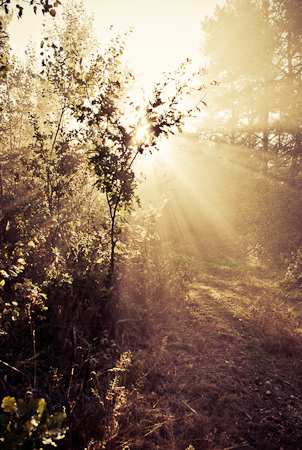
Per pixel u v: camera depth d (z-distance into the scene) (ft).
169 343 15.67
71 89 22.86
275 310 20.63
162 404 10.71
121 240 20.33
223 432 9.31
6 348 10.77
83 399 9.79
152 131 13.42
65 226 19.58
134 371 11.88
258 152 62.85
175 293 22.72
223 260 41.86
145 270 21.04
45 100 31.58
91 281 14.19
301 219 41.47
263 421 10.07
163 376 12.50
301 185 46.88
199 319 19.03
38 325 12.00
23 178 21.84
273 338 15.92
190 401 11.05
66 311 12.48
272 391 11.72
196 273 30.99
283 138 64.34
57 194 20.92
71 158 21.34
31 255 15.40
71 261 15.25
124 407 9.62
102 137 14.84
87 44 27.73
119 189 14.15
